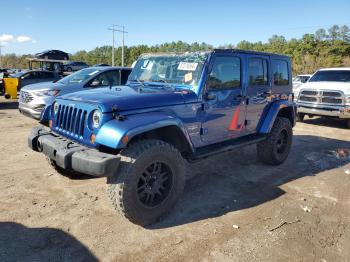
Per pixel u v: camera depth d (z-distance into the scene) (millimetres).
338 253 3359
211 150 4633
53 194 4543
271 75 5797
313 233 3725
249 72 5246
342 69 11367
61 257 3174
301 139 8703
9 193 4535
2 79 16438
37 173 5332
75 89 8773
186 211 4188
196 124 4410
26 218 3865
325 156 6992
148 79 5031
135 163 3545
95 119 3660
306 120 12242
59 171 4984
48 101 8570
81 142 3816
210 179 5371
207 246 3414
